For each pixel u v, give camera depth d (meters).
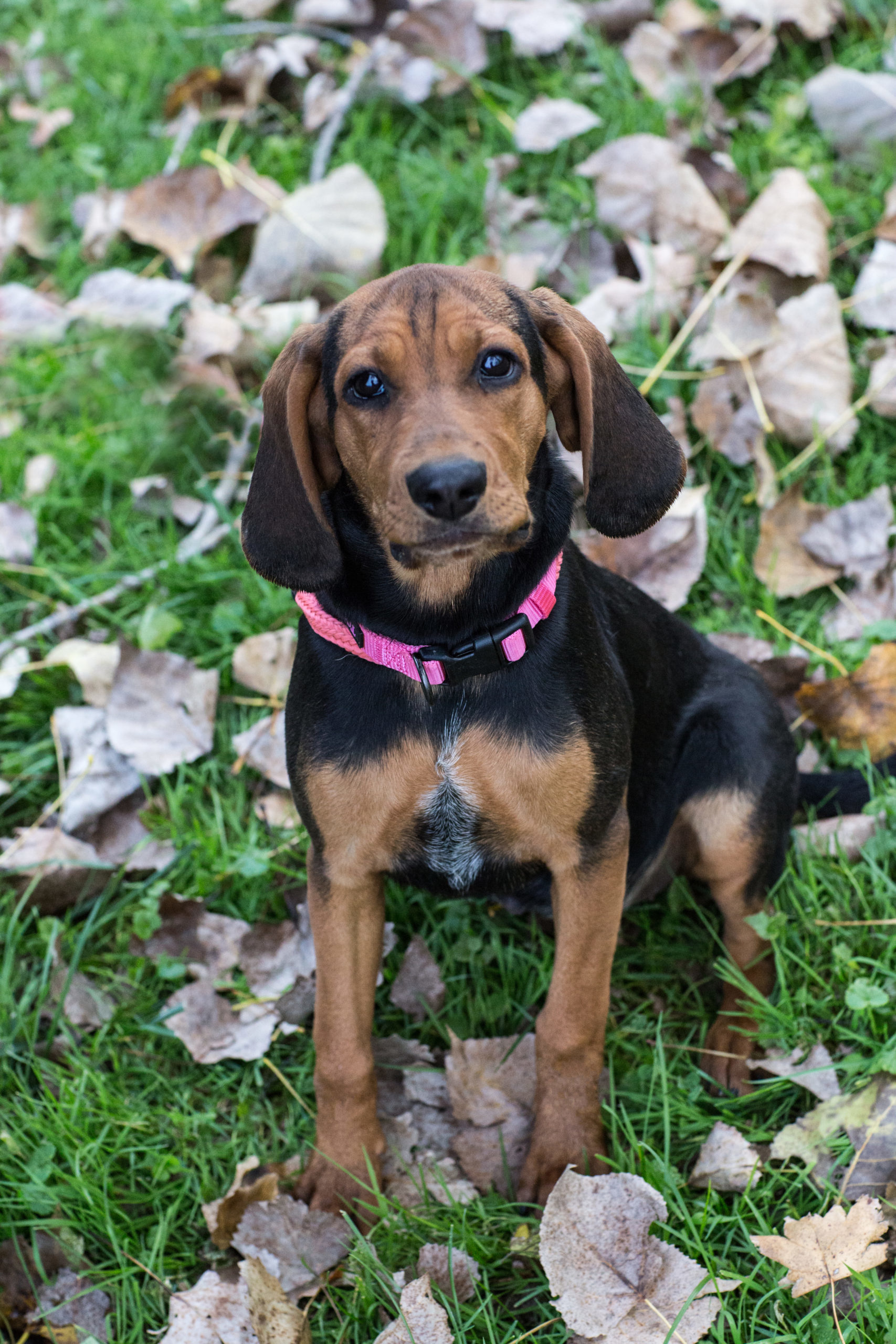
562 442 1.30
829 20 1.82
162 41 2.11
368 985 1.32
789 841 1.42
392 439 1.21
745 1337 1.26
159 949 1.46
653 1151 1.31
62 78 2.10
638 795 1.37
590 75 1.85
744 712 1.40
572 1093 1.31
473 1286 1.28
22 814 1.55
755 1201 1.31
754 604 1.57
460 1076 1.37
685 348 1.66
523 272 1.71
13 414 1.74
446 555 1.21
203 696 1.55
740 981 1.38
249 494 1.27
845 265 1.70
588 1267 1.25
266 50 1.96
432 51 1.89
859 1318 1.24
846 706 1.49
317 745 1.27
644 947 1.45
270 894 1.48
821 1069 1.33
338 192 1.76
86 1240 1.34
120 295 1.78
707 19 1.85
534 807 1.27
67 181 1.95
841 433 1.61
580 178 1.78
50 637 1.61
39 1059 1.40
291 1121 1.38
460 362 1.22
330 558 1.25
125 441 1.70
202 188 1.80
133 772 1.54
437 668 1.25
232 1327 1.28
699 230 1.71
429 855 1.31
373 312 1.24
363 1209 1.32
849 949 1.39
